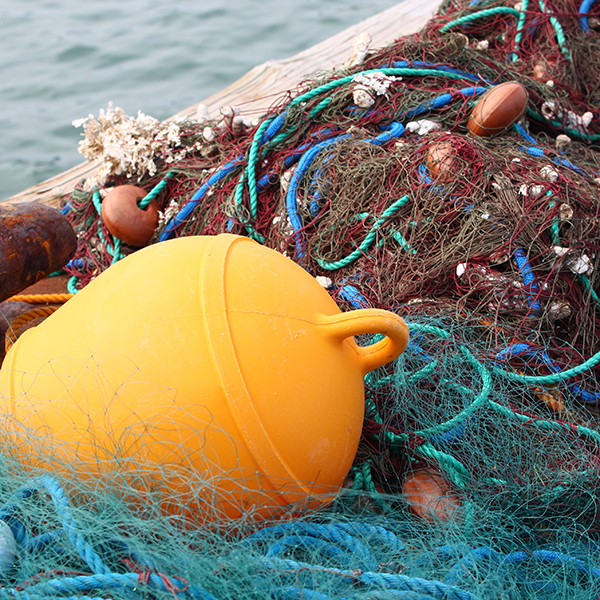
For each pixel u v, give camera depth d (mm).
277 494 1415
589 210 2402
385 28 4887
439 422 1954
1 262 1952
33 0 9586
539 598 1542
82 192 3166
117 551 1355
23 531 1387
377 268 2326
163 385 1326
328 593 1312
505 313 2244
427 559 1501
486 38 3629
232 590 1274
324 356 1466
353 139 2652
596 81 3492
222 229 2670
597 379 2254
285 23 8477
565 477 1780
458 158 2410
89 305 1503
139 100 6570
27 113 6398
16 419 1457
